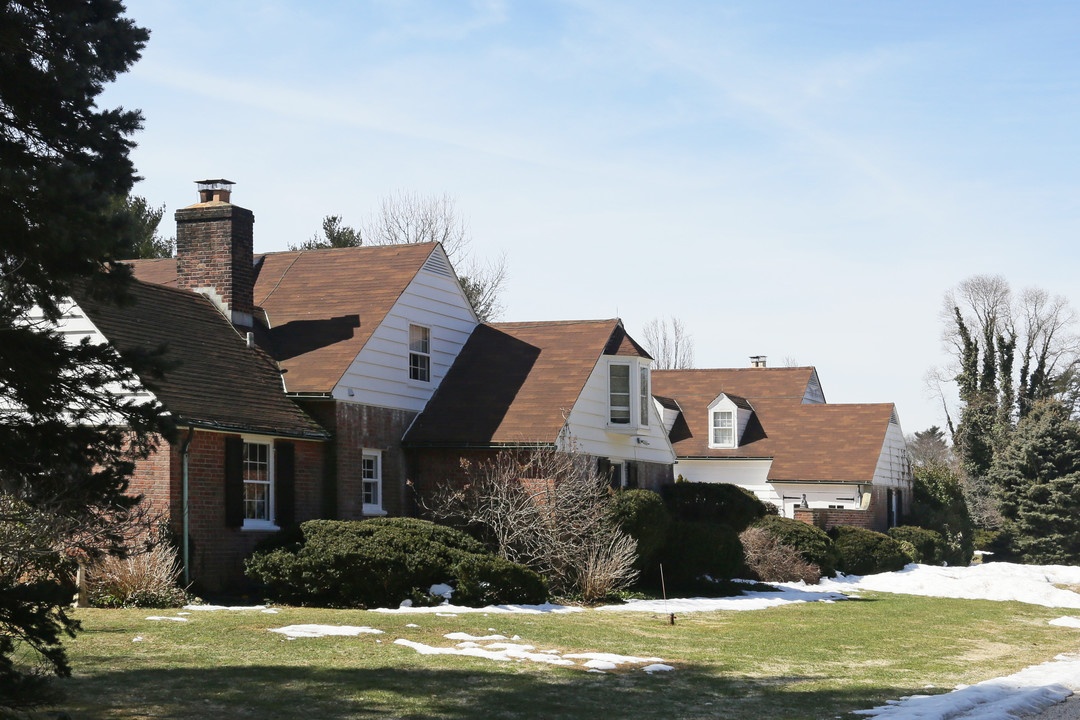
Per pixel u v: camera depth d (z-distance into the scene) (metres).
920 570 39.34
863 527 42.28
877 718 12.67
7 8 10.73
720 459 47.91
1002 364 75.31
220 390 22.91
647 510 26.44
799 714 12.90
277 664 14.44
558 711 12.50
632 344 31.25
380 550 20.88
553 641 17.69
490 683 13.91
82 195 10.11
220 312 26.30
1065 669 17.31
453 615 19.84
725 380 55.66
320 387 25.08
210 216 26.70
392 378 27.64
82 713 11.23
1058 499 54.19
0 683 9.80
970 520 52.69
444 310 30.64
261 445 23.59
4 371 10.45
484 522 25.69
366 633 17.20
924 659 18.27
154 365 11.04
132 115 11.64
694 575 28.84
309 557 20.69
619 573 24.80
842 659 17.84
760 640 19.59
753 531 32.69
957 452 70.06
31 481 11.13
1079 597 31.73
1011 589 32.72
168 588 19.73
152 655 14.62
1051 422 55.75
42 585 10.09
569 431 27.69
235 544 22.25
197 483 21.36
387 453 27.22
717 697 13.91
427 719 11.74
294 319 28.05
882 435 46.62
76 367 10.72
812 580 32.66
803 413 49.56
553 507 24.80
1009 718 12.97
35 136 11.16
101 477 11.15
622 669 15.62
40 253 10.19
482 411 28.48
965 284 75.88
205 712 11.55
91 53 11.20
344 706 12.17
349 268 30.06
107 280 10.82
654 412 33.88
